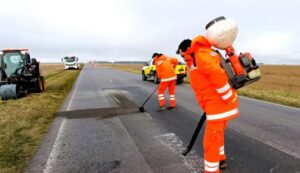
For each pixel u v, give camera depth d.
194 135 4.06
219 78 3.22
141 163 4.54
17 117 8.61
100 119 8.00
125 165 4.49
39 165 4.66
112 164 4.56
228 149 5.06
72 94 14.53
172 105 9.30
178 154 4.91
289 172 4.04
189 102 10.72
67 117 8.47
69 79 26.66
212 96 3.46
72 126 7.26
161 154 4.93
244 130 6.35
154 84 19.83
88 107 10.10
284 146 5.19
